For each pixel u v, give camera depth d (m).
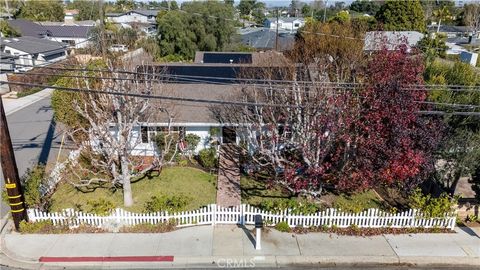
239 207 12.89
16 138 21.53
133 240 11.83
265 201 13.80
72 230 12.30
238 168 17.47
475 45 52.34
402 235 12.26
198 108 18.70
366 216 12.47
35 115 26.17
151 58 23.00
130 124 13.94
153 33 53.59
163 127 18.42
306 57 23.70
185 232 12.28
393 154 11.87
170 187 15.70
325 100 13.07
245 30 64.81
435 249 11.57
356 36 30.73
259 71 20.92
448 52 42.31
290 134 16.11
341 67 20.56
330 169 14.38
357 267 10.86
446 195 13.23
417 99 13.03
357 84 13.06
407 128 12.29
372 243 11.81
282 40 48.84
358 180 13.03
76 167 16.56
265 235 12.14
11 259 10.95
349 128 13.08
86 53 19.89
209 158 17.42
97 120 15.20
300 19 79.19
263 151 14.37
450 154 13.95
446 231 12.54
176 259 10.98
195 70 23.08
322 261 11.04
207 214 12.66
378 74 13.17
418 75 14.63
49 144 20.69
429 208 12.49
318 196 14.52
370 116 12.02
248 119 16.30
